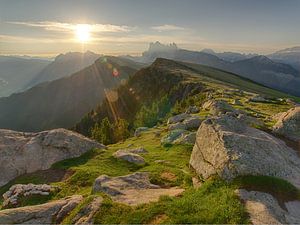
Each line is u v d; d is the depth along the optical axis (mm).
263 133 36469
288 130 40219
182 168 37094
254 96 101750
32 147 51406
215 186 25500
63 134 53625
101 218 22375
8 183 46500
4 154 50625
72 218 23516
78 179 38406
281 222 20266
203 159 32125
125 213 22609
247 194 23219
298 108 42438
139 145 57625
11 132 56844
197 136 36375
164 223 20531
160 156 44875
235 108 69875
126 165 42344
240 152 27672
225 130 33156
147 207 23094
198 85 149250
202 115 68250
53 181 42094
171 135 54500
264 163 26953
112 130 128875
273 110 73688
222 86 145125
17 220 24531
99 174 38875
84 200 25203
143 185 30625
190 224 20203
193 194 25047
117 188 29062
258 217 20000
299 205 23281
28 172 47906
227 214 20531
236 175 25469
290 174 27578
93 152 50344
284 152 32531
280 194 23828
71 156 49750
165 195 25266
